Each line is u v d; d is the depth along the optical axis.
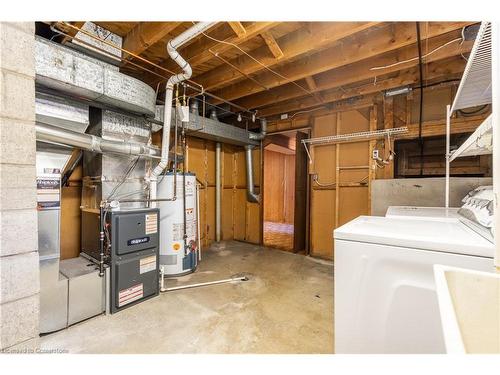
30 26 1.05
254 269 3.36
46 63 1.73
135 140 2.65
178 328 1.94
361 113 3.60
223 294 2.57
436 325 0.83
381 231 1.01
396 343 0.90
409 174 3.80
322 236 3.95
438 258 0.84
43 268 1.82
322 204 3.98
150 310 2.22
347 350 0.98
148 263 2.45
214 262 3.67
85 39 2.04
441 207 2.42
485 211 1.16
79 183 2.77
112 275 2.18
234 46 2.21
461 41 2.12
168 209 3.07
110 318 2.08
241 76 2.66
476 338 0.50
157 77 2.95
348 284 0.99
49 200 1.85
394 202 2.87
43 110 1.97
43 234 1.82
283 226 6.51
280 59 2.30
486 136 1.16
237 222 5.18
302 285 2.81
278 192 7.29
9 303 1.00
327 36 1.99
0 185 0.98
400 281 0.90
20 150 1.03
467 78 1.48
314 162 4.07
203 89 2.88
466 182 2.55
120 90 2.15
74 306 1.97
